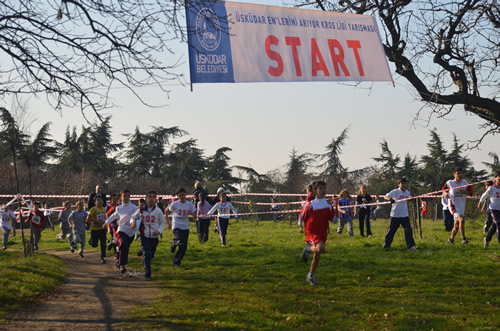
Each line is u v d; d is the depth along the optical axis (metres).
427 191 50.78
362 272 10.43
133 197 31.27
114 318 7.15
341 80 10.62
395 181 51.31
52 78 7.69
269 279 10.12
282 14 10.38
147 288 9.60
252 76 9.92
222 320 6.86
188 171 55.72
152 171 56.41
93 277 10.99
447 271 10.32
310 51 10.47
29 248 13.82
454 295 8.26
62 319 7.06
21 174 41.12
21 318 7.05
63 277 10.66
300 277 10.23
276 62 10.15
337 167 54.09
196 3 7.87
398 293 8.51
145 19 7.48
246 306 7.70
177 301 8.20
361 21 10.97
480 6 12.23
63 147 50.34
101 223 13.79
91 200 16.02
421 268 10.75
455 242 14.48
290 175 53.19
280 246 15.90
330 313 7.25
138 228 10.95
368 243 15.02
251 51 9.98
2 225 18.11
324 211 9.33
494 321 6.54
